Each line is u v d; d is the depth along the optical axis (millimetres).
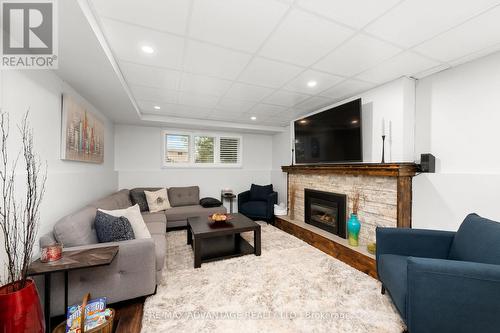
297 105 3402
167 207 3898
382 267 1661
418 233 1716
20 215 1390
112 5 1293
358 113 2678
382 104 2561
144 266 1669
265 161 5559
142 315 1590
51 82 1832
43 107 1705
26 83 1501
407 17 1416
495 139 1820
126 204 3074
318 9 1352
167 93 2828
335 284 2008
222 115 3988
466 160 1995
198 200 4438
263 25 1507
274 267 2346
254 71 2217
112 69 1888
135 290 1646
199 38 1650
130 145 4250
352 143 2764
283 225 3898
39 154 1639
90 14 1323
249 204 4434
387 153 2494
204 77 2352
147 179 4363
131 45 1724
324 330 1444
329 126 3145
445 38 1646
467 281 1082
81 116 2359
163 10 1345
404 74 2281
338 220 2953
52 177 1771
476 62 1947
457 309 1094
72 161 2207
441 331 1116
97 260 1307
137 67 2098
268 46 1767
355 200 2758
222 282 2033
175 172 4598
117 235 1734
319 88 2686
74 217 1680
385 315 1586
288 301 1751
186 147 4742
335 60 1994
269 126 4895
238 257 2607
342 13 1387
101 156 3111
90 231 1740
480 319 1071
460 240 1512
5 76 1312
